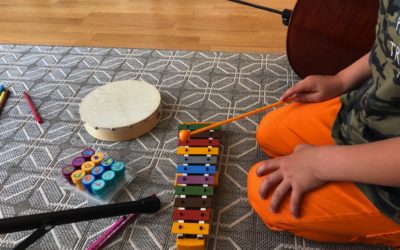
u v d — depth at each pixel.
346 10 1.12
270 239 0.86
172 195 0.97
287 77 1.38
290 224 0.78
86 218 0.81
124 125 1.10
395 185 0.64
